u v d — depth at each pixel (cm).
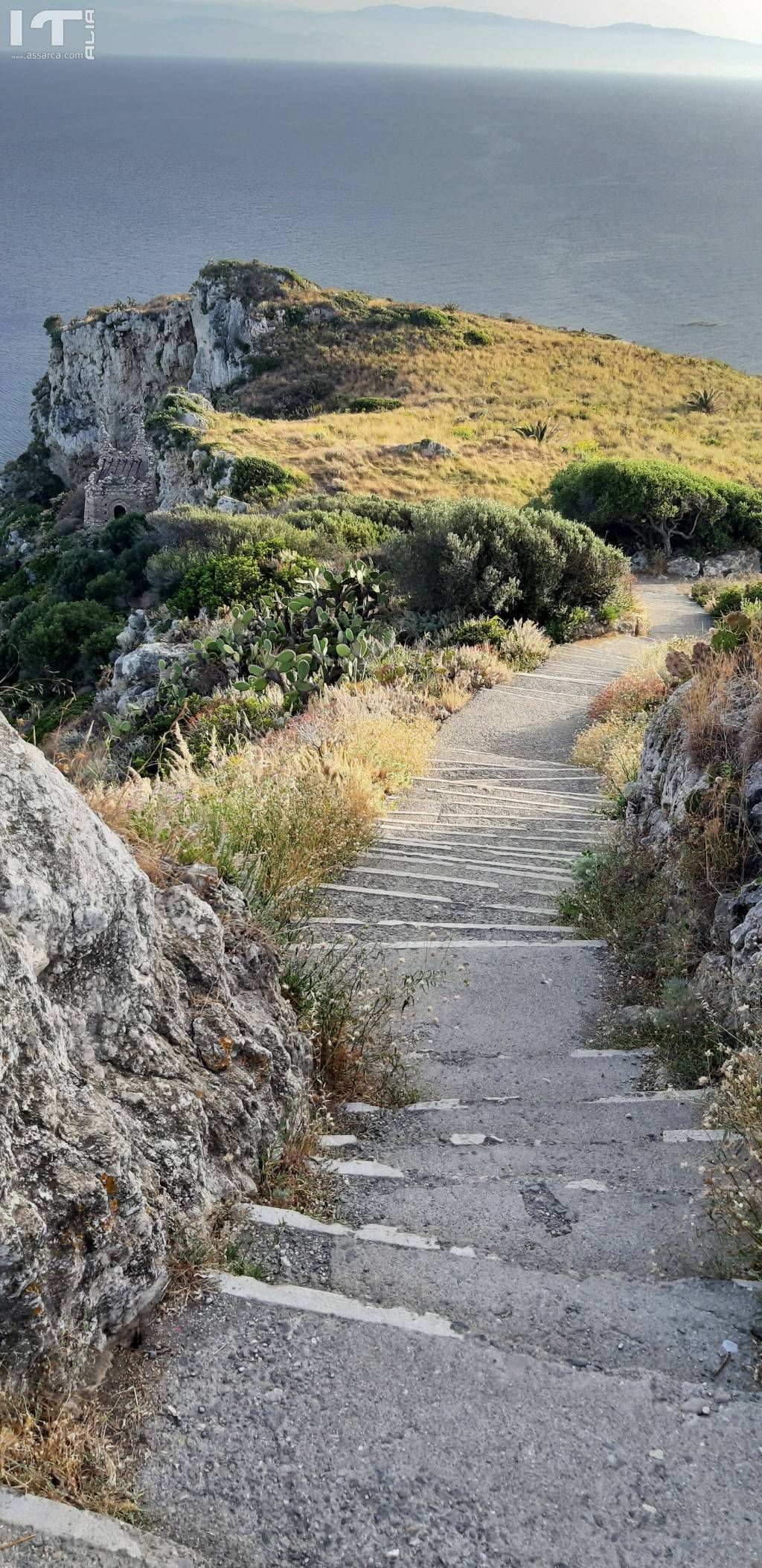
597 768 1360
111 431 9175
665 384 6700
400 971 666
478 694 1862
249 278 8288
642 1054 550
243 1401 268
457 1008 622
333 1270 333
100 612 3781
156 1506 236
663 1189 398
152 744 1653
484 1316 311
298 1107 430
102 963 350
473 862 934
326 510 3662
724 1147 400
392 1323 299
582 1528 233
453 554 2397
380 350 7462
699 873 639
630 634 2562
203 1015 400
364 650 1883
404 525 3634
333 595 2141
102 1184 280
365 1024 566
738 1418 264
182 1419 261
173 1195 325
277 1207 369
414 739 1463
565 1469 248
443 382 6750
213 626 2400
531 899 841
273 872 736
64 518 7994
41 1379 257
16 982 294
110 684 2595
